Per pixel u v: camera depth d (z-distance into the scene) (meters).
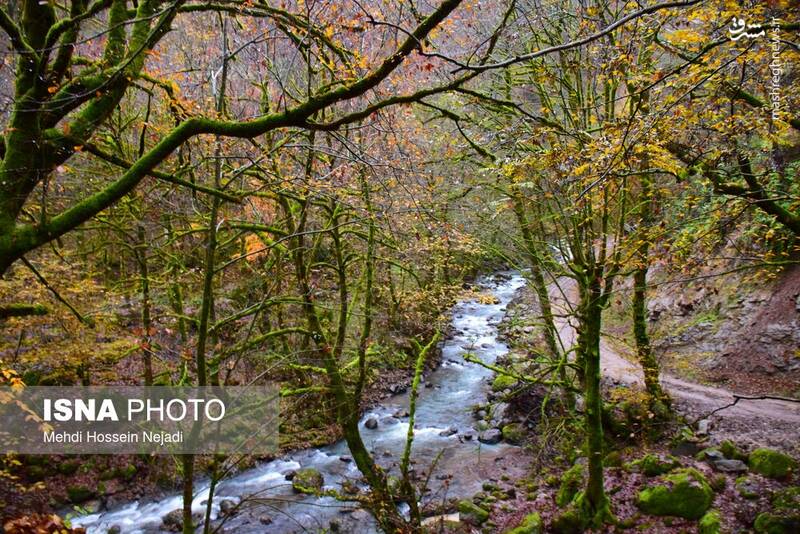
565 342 20.06
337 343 11.25
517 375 11.75
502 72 11.42
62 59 5.72
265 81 10.16
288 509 12.78
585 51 10.19
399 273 15.88
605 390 16.22
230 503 12.88
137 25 6.61
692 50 7.30
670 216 11.45
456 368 21.20
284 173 11.01
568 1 10.79
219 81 9.77
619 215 11.42
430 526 11.40
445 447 15.59
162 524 12.45
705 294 19.11
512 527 11.31
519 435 15.52
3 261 5.46
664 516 10.60
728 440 12.42
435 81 9.77
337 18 7.02
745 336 17.02
